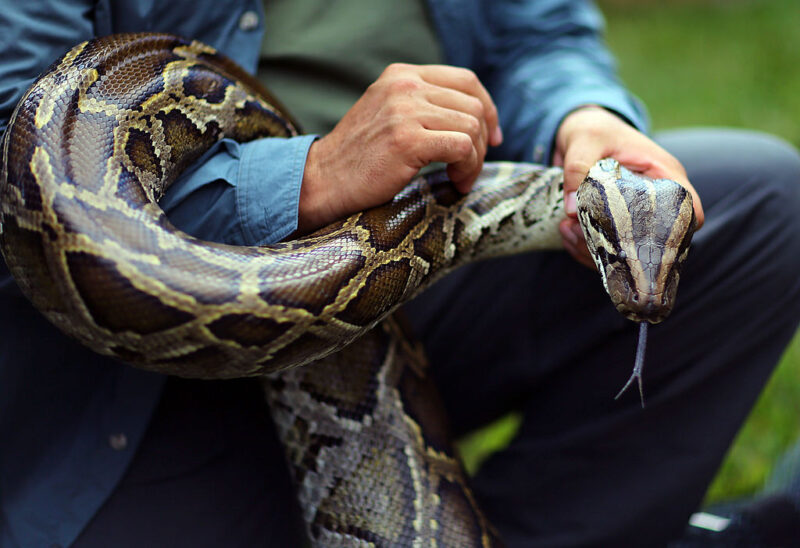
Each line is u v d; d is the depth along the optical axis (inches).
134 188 54.7
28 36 55.7
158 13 58.7
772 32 164.9
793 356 75.5
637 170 58.9
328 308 54.5
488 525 59.2
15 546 58.1
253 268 53.9
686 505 62.6
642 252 55.8
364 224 56.7
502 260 63.4
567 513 62.8
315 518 58.4
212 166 57.0
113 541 58.3
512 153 64.4
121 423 58.3
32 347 57.5
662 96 135.3
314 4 61.7
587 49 65.6
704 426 62.2
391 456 58.7
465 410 66.1
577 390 63.1
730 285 61.0
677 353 61.4
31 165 53.7
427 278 58.8
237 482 60.2
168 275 53.0
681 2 193.6
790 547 64.7
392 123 55.8
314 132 62.0
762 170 61.5
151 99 56.3
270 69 61.6
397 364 60.0
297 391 58.4
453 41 64.1
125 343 53.6
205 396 60.2
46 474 58.4
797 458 66.7
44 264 53.4
